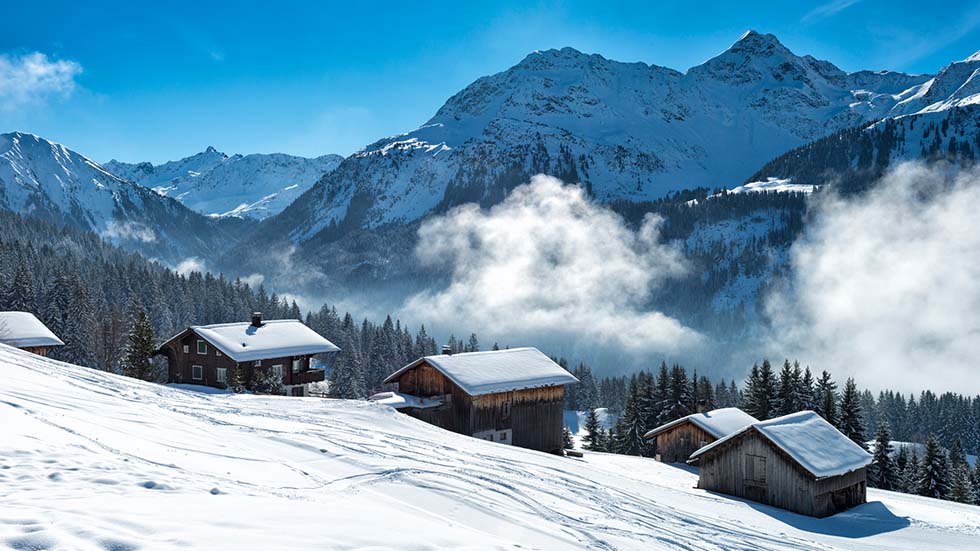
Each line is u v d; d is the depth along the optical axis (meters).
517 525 13.77
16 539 7.31
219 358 53.00
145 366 55.12
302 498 12.31
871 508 35.03
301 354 53.69
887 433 66.06
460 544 9.43
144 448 14.41
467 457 21.86
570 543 13.09
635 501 20.47
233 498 10.58
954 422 152.88
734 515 26.20
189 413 22.55
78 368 29.64
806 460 32.88
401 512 12.35
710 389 81.00
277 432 20.62
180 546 7.62
